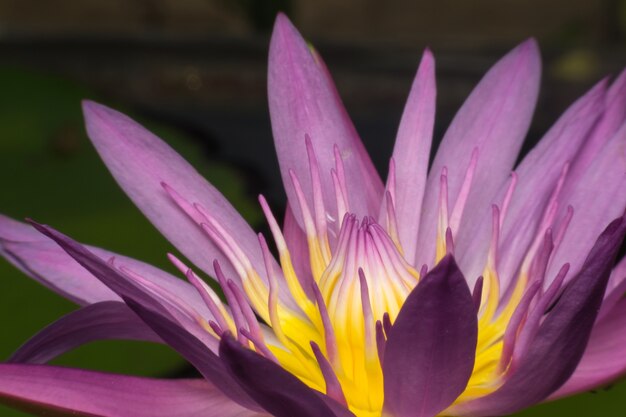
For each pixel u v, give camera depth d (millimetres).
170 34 686
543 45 723
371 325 324
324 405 299
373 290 333
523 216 349
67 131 447
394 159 351
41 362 324
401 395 308
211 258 348
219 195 352
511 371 321
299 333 345
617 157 340
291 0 701
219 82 685
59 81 479
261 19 701
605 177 340
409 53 685
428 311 297
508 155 355
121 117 352
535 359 301
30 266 336
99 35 679
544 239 323
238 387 311
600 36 948
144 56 683
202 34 689
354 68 685
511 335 321
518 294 337
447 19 1095
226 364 301
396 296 333
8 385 312
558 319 297
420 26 1096
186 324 324
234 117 606
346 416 305
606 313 321
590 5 1025
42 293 388
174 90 680
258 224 422
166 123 583
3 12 1077
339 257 335
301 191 344
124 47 681
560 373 302
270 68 358
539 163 352
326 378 314
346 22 1096
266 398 303
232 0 753
